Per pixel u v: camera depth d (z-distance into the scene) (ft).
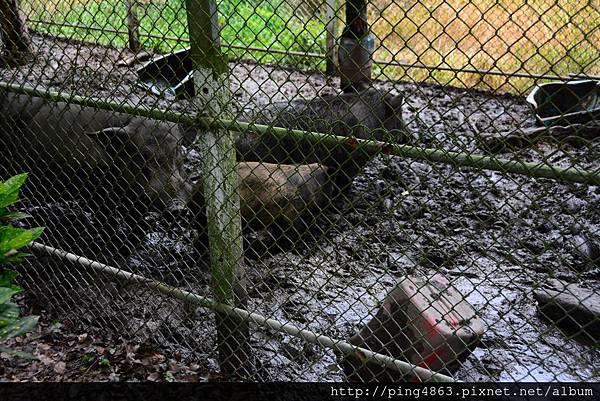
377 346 9.11
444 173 19.42
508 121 23.09
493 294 13.26
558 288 12.99
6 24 12.60
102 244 15.44
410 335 8.82
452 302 9.30
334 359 10.81
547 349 11.25
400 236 15.96
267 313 12.62
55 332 10.88
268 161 17.93
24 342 10.40
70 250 13.25
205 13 8.42
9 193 8.15
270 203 14.03
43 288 12.54
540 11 18.66
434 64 26.50
